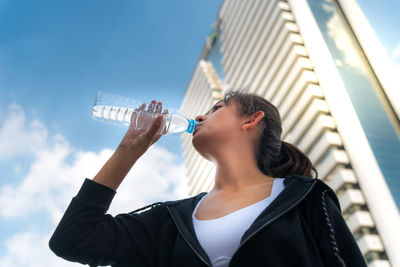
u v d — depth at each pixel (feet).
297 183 4.44
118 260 4.87
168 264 4.47
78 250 4.60
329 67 37.96
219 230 4.33
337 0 41.27
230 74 63.00
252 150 5.86
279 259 3.81
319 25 42.93
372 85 33.50
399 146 29.37
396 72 31.04
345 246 4.22
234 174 5.37
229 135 5.78
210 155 5.78
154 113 6.22
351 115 33.63
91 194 4.81
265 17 53.06
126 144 5.35
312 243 4.03
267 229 3.94
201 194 5.63
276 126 6.41
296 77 40.96
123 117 7.44
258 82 50.14
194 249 4.08
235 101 6.28
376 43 34.04
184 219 4.68
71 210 4.73
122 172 5.12
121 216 5.20
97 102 7.41
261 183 5.21
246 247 3.84
